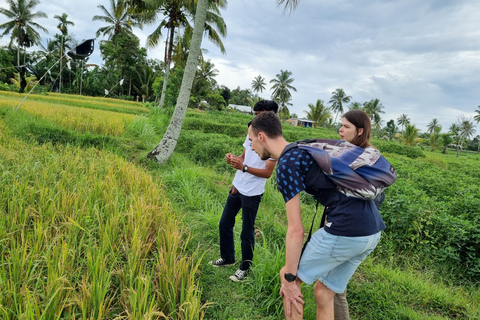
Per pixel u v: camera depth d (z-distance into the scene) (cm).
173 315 201
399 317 267
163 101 2272
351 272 192
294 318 175
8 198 296
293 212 166
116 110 2411
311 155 168
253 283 274
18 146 561
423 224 444
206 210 426
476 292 336
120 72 4528
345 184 161
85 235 274
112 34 3878
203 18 698
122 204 332
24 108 1162
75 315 184
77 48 851
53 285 186
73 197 323
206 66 4391
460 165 2088
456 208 546
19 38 4009
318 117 5122
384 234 448
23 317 160
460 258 408
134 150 795
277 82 5891
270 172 260
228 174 718
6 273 217
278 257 277
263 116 198
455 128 7194
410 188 614
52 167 443
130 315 172
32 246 240
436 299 301
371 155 172
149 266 253
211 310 236
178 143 1009
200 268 284
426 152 3219
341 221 167
